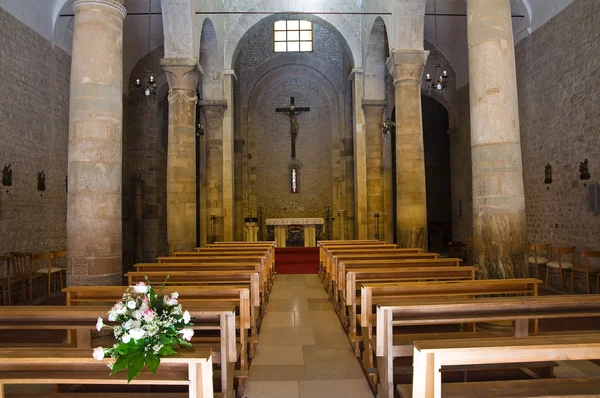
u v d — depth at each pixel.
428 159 25.78
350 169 22.66
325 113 25.67
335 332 7.23
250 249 11.52
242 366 4.97
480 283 5.70
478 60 6.97
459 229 20.17
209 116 17.20
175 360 2.97
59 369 3.25
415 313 4.35
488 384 3.47
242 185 23.78
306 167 25.89
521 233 6.78
